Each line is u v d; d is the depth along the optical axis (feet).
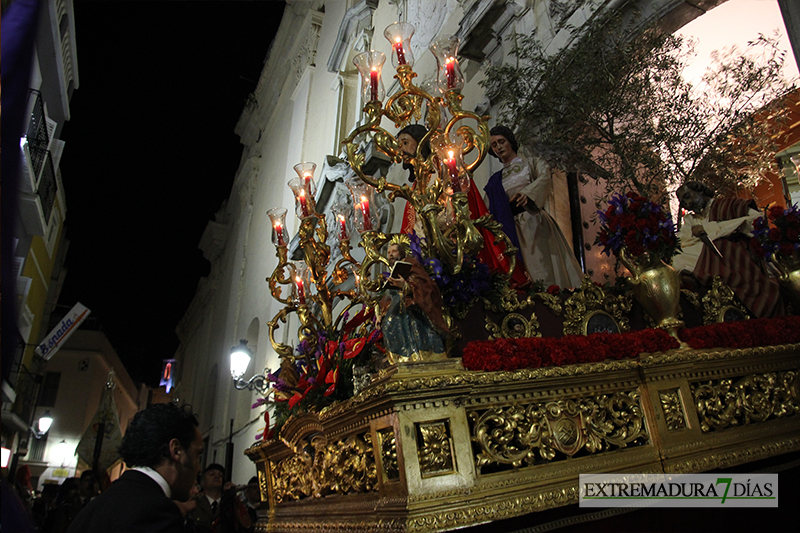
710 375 10.41
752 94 16.17
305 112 51.29
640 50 15.28
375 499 8.79
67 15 36.17
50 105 40.70
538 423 8.89
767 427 10.53
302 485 12.07
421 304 9.04
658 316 11.07
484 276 10.21
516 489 8.24
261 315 51.34
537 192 14.14
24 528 4.09
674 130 14.97
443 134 10.70
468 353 9.08
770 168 17.08
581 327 10.91
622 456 9.20
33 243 48.47
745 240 13.03
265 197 61.31
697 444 9.75
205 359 77.77
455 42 11.53
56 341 45.96
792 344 11.17
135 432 7.37
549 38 19.38
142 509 6.36
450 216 10.58
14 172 4.00
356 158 10.97
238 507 16.29
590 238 18.04
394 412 8.07
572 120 15.24
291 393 13.05
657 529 9.13
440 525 7.55
